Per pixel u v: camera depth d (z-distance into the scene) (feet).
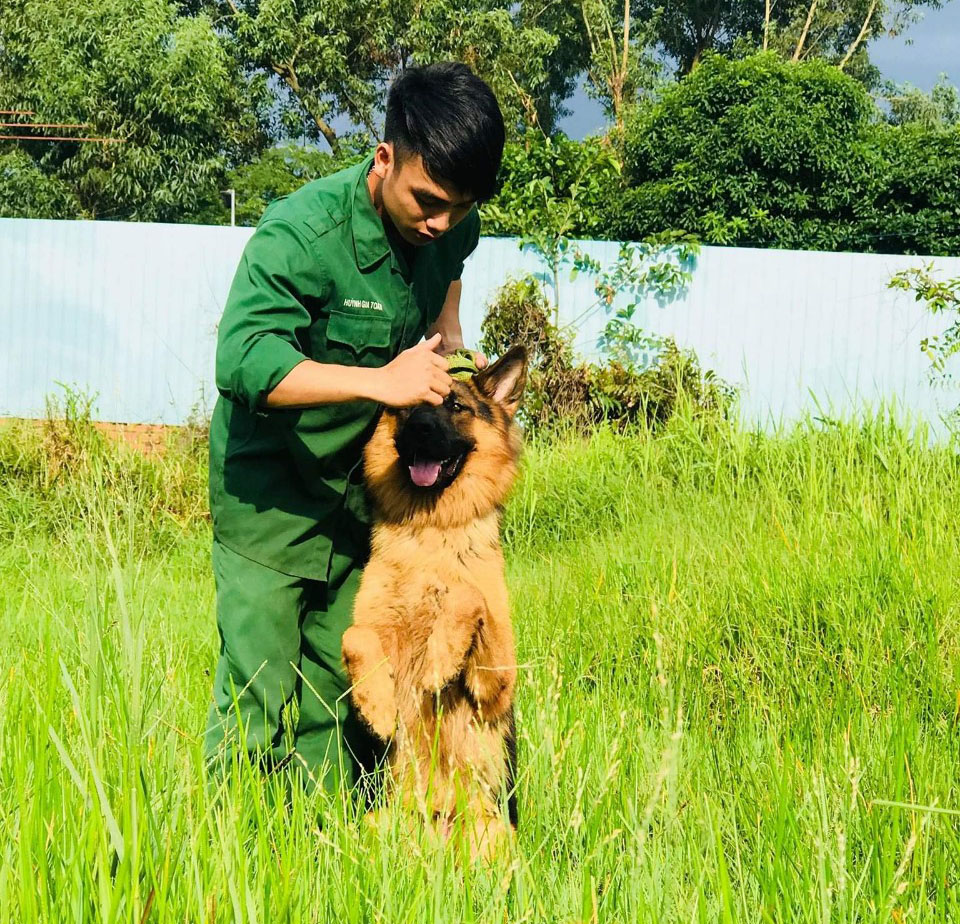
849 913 7.57
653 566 18.71
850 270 40.83
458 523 11.34
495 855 8.89
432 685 10.93
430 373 9.07
